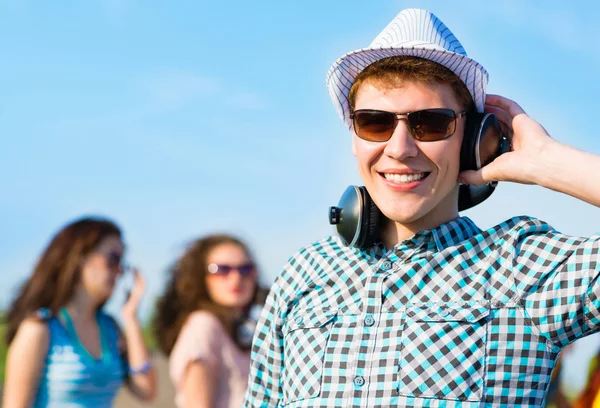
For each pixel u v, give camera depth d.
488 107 3.71
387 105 3.48
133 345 7.76
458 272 3.48
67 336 7.19
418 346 3.36
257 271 8.08
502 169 3.46
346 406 3.38
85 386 7.16
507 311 3.35
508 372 3.30
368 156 3.53
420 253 3.59
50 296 7.26
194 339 7.59
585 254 3.27
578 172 3.25
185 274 7.86
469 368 3.29
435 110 3.43
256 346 4.00
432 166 3.48
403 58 3.47
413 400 3.29
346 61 3.63
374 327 3.47
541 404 3.35
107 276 7.48
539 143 3.40
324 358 3.50
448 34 3.69
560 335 3.29
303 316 3.68
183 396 7.55
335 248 3.88
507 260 3.43
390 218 3.58
